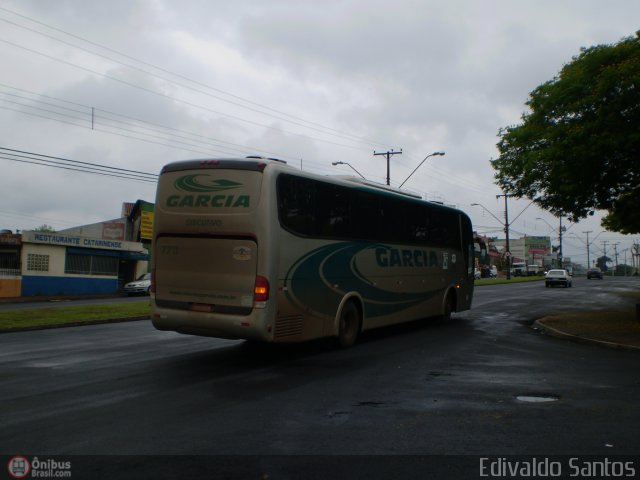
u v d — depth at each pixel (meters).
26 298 33.88
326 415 6.50
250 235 9.51
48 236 36.78
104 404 6.96
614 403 7.12
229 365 9.74
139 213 47.66
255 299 9.41
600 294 33.81
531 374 9.04
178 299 10.12
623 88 13.90
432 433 5.81
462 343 12.73
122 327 16.25
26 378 8.52
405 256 14.34
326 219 11.12
